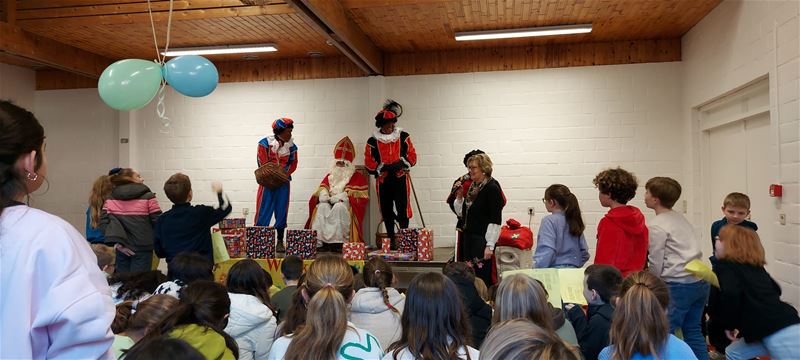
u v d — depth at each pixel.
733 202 4.24
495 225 4.35
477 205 4.42
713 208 6.13
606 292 2.49
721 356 4.12
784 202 4.29
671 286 3.18
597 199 6.64
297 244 5.54
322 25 5.37
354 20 5.79
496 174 6.84
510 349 1.13
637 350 1.84
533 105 6.79
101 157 7.63
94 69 6.93
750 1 4.82
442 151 6.95
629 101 6.64
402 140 6.24
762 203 5.02
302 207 7.16
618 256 3.22
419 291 1.77
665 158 6.55
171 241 4.08
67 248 1.12
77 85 7.71
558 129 6.74
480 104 6.90
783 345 2.71
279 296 3.06
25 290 1.05
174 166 7.45
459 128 6.93
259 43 6.53
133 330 2.11
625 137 6.63
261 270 2.76
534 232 6.72
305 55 7.14
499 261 5.40
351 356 1.78
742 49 4.98
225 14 5.46
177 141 7.45
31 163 1.15
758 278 2.82
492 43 6.73
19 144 1.11
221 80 7.38
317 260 2.28
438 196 6.95
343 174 6.49
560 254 3.63
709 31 5.72
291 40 6.46
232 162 7.34
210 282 2.04
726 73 5.32
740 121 5.44
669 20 5.98
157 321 1.95
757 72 4.70
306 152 7.19
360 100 7.11
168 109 7.48
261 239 5.59
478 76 6.91
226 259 4.62
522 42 6.71
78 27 5.79
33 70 7.78
